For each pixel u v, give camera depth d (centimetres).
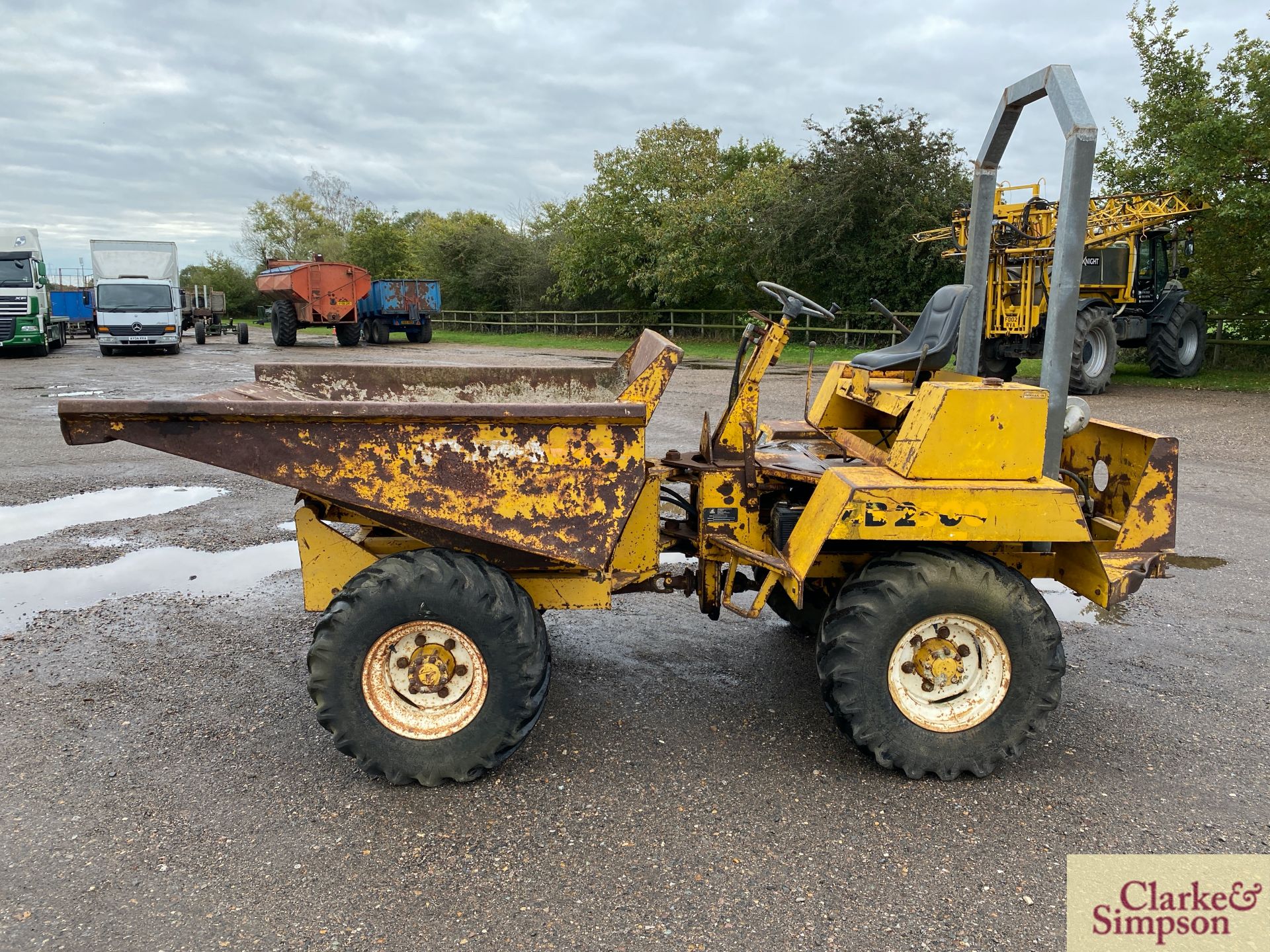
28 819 297
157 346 2448
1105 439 393
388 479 301
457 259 4047
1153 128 1593
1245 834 297
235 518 695
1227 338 1731
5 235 2180
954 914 255
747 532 370
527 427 301
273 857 279
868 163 2155
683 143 3000
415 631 314
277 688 403
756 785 324
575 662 437
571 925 248
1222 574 572
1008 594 319
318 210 6875
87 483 811
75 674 416
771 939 243
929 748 323
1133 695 403
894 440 378
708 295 2936
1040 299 1301
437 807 308
